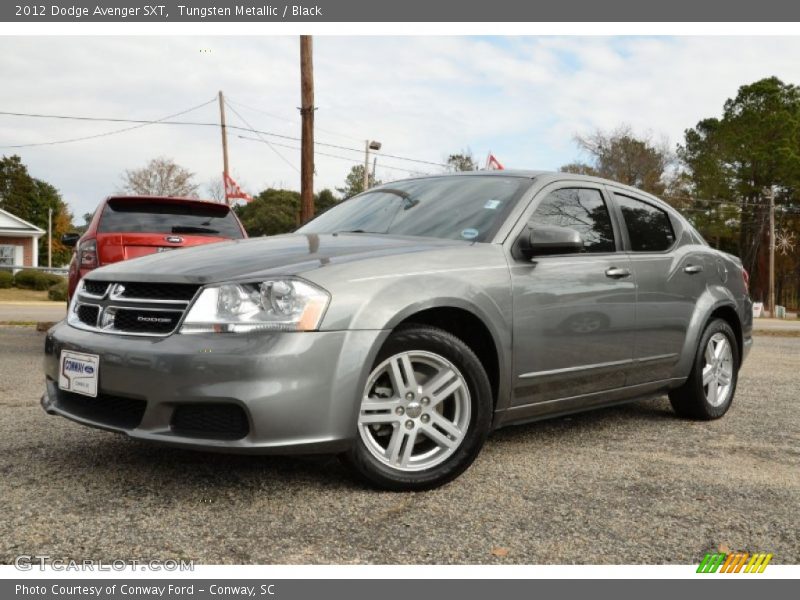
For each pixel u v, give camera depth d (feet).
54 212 271.49
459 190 13.10
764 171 177.17
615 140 168.66
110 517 8.76
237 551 7.93
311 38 50.98
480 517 9.18
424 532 8.63
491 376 11.22
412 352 10.08
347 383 9.27
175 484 10.03
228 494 9.68
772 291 165.78
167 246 21.89
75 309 10.72
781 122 173.88
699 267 15.44
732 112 184.75
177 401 8.87
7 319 44.06
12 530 8.30
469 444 10.52
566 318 12.01
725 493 10.52
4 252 136.67
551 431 14.35
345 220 13.62
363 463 9.77
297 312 9.10
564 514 9.40
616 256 13.42
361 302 9.50
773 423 15.84
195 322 9.07
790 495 10.53
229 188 90.27
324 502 9.49
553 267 11.97
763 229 183.93
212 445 8.79
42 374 20.10
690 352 15.02
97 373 9.52
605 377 13.02
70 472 10.48
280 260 9.88
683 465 12.02
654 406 17.51
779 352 34.86
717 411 15.94
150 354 9.02
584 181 13.67
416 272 10.23
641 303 13.62
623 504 9.87
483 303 10.75
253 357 8.77
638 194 14.92
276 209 167.43
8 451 11.57
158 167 158.81
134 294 9.80
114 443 12.14
